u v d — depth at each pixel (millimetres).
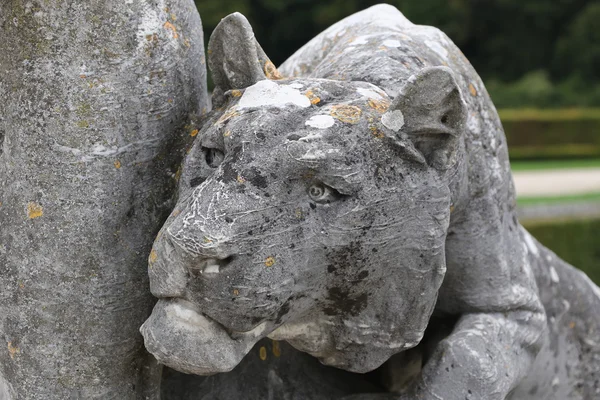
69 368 1401
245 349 1261
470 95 1644
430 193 1270
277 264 1191
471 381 1520
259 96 1261
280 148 1199
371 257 1262
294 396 1704
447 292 1693
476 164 1620
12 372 1435
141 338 1435
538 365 1973
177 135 1419
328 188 1219
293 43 15758
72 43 1320
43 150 1340
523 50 19938
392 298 1329
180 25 1413
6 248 1388
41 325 1383
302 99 1256
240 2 14125
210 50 1361
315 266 1232
